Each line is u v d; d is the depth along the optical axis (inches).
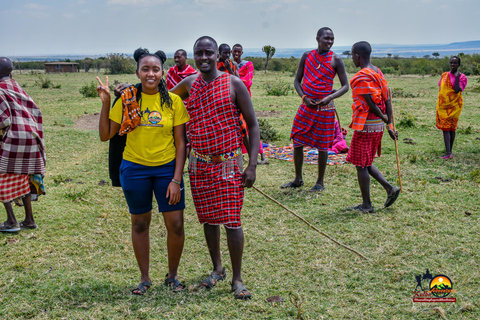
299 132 258.1
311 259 172.4
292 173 296.2
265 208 231.0
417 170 291.4
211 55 143.1
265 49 1866.4
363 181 219.3
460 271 159.0
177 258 152.6
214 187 145.5
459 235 189.3
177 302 142.7
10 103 191.2
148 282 151.9
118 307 139.6
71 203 238.4
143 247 149.1
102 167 314.5
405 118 463.8
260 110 590.2
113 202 241.8
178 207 146.3
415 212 218.1
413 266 163.9
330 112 252.4
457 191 247.1
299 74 263.6
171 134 144.9
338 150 346.6
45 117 552.7
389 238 189.0
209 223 150.7
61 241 191.0
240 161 147.3
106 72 2187.5
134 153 142.1
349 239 189.5
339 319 132.9
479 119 487.5
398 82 1155.9
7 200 194.5
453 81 309.3
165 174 143.9
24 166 194.9
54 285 153.6
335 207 230.5
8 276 160.2
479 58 1628.9
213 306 140.2
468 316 133.2
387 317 133.7
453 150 345.4
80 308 140.3
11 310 138.9
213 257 156.9
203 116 144.4
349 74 1485.0
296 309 138.1
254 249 182.5
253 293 148.3
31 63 3129.9
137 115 138.8
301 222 210.7
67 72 2482.8
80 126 496.1
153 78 137.0
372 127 213.0
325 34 247.0
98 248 185.5
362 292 147.9
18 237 194.4
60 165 321.1
